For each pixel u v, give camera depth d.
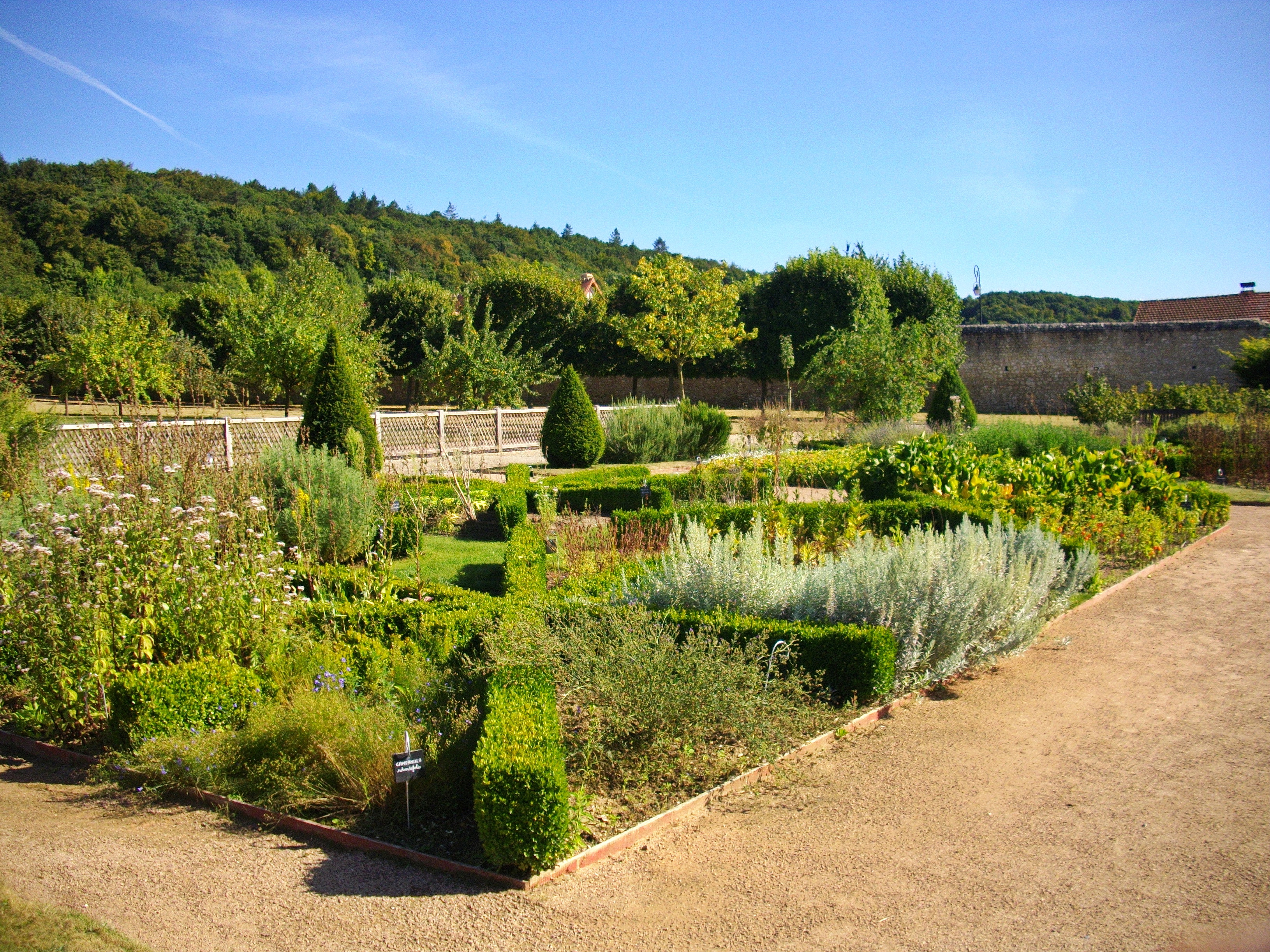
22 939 2.77
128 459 6.00
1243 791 3.90
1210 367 27.70
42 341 28.08
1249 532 10.34
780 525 8.31
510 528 9.73
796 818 3.77
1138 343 28.83
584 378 35.88
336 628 5.52
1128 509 9.92
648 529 8.88
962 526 6.40
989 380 31.31
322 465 8.38
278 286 24.39
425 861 3.42
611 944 2.85
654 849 3.53
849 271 30.03
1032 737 4.61
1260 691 5.20
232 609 5.26
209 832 3.73
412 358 34.47
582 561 7.94
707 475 12.25
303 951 2.82
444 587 6.49
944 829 3.62
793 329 30.62
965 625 5.32
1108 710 4.98
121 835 3.68
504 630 4.98
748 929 2.92
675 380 34.38
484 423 19.41
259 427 13.27
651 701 4.21
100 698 4.81
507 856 3.29
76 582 4.81
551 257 99.12
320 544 7.88
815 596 5.67
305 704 4.23
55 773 4.41
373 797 3.85
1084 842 3.48
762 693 4.55
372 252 70.25
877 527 8.88
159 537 5.23
